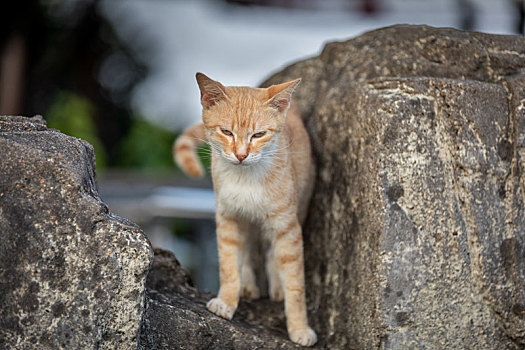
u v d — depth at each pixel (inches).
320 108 195.8
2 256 124.7
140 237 130.3
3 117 142.9
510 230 157.1
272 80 226.1
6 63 457.1
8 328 124.5
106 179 396.8
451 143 157.0
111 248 128.0
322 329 176.6
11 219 125.6
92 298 127.0
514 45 183.5
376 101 158.9
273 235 179.3
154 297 164.4
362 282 159.9
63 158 131.1
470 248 155.3
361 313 160.1
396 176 154.6
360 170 163.5
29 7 454.6
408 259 152.7
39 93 531.8
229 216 179.5
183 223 409.1
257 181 174.2
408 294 152.3
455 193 155.7
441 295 153.3
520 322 155.6
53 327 125.6
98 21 547.2
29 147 129.2
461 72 179.5
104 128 561.9
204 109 181.0
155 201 335.3
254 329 168.9
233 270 177.5
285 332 177.2
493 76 178.2
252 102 173.8
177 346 153.6
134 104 577.6
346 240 170.9
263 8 412.8
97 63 564.4
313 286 185.8
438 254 153.4
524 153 158.6
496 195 157.2
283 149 178.7
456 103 157.4
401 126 156.0
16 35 458.3
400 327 152.6
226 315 167.9
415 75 181.2
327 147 187.5
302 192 189.0
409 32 190.7
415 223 153.4
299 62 224.2
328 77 207.5
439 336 153.6
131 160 525.7
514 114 159.9
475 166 156.6
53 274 126.2
